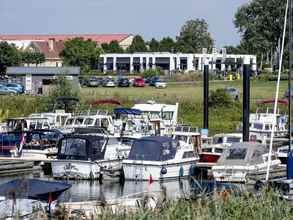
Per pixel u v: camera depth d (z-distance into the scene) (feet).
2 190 139.95
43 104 502.79
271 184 142.61
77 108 474.49
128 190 266.98
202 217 93.66
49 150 331.98
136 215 93.25
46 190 147.13
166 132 365.61
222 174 277.03
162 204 99.30
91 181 291.58
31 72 643.86
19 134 339.98
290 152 252.01
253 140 374.84
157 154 289.53
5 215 124.06
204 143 348.18
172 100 546.67
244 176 273.75
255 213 97.25
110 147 304.09
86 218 106.63
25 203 135.64
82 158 296.10
